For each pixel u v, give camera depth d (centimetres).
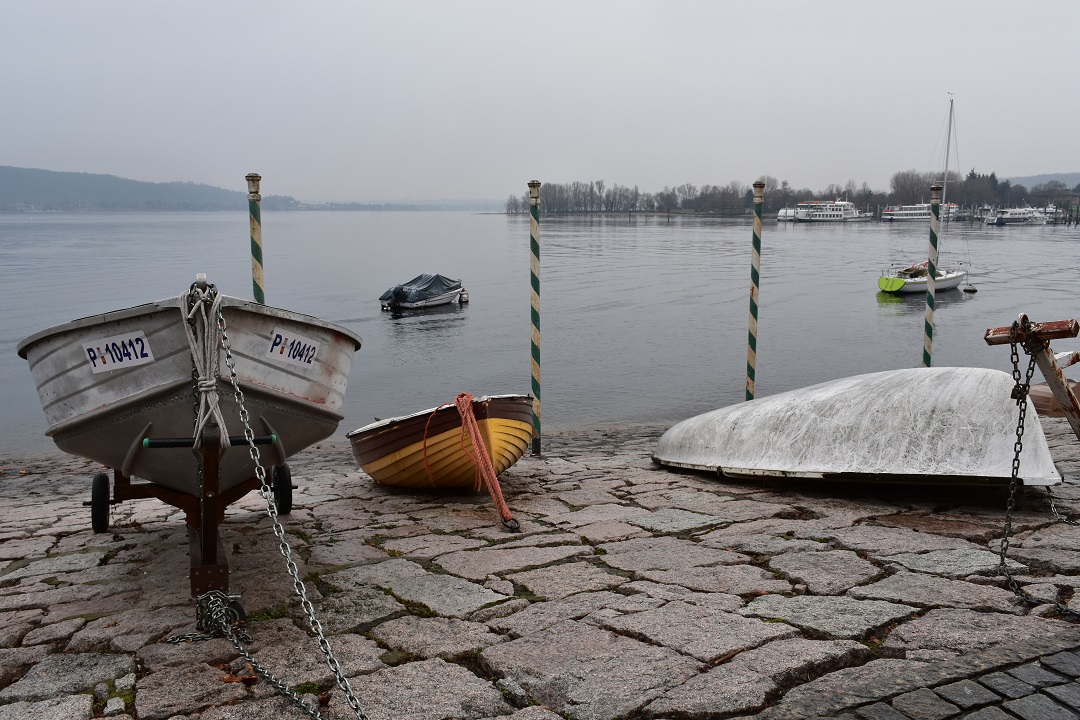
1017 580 469
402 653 413
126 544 668
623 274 5209
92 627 464
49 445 1577
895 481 660
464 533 652
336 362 566
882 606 436
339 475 1034
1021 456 636
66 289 4191
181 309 459
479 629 437
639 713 337
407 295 3659
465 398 754
